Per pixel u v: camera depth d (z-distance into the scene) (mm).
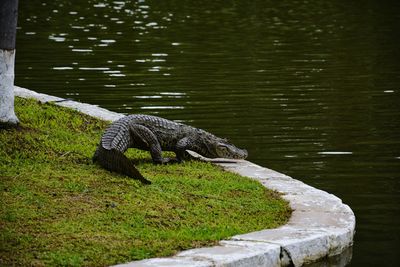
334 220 14109
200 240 12719
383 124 23594
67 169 15812
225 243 12656
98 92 27250
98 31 40781
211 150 17719
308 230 13461
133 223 13211
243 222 13742
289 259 12664
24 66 31547
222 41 38469
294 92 27766
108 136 16375
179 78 29766
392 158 20219
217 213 14070
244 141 21688
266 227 13609
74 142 17797
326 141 21750
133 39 38469
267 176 16750
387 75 30828
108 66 31766
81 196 14266
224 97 26812
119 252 11992
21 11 48562
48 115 19359
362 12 49812
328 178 18609
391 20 46125
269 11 50375
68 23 43656
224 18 46906
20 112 19031
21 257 11609
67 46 36219
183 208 14141
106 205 13906
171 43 37594
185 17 47094
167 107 25312
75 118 19625
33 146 16797
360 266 13406
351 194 17438
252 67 32062
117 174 15719
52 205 13711
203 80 29469
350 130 22938
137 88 27906
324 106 25812
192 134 17562
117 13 48406
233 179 16281
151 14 48219
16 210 13336
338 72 31328
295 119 24141
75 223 13008
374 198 17172
